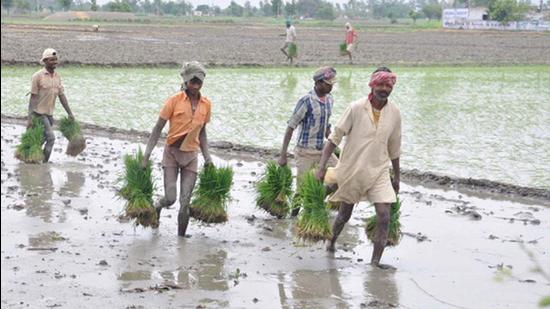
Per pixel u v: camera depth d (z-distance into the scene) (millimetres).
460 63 39562
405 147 15555
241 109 20594
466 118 19969
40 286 6828
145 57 35594
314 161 9438
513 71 36969
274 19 135500
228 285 7105
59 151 13805
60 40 45625
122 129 16422
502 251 8453
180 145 8633
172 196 8695
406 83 29516
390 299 6875
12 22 75438
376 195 7797
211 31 66750
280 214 9672
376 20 163500
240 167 12930
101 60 33125
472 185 11875
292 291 7008
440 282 7379
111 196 10445
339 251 8398
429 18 159125
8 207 9602
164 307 6449
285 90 25344
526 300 6918
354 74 32406
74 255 7793
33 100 12516
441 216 9969
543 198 11180
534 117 20469
